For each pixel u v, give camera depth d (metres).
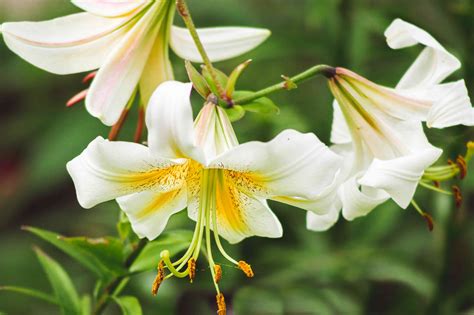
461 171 0.65
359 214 0.62
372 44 0.90
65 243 0.67
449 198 0.82
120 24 0.62
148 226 0.60
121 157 0.57
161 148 0.57
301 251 0.87
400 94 0.62
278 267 0.88
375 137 0.62
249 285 0.87
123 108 0.61
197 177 0.61
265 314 0.86
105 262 0.66
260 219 0.60
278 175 0.57
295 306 0.86
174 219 0.81
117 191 0.58
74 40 0.62
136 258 0.66
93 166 0.57
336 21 0.87
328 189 0.58
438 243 0.88
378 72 0.91
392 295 0.92
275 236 0.61
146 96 0.64
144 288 0.83
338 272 0.86
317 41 0.87
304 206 0.59
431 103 0.62
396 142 0.62
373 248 0.87
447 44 0.83
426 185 0.66
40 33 0.61
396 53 0.89
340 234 0.87
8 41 0.61
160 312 0.85
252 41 0.66
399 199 0.60
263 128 0.86
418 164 0.59
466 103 0.61
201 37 0.66
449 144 0.80
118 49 0.61
